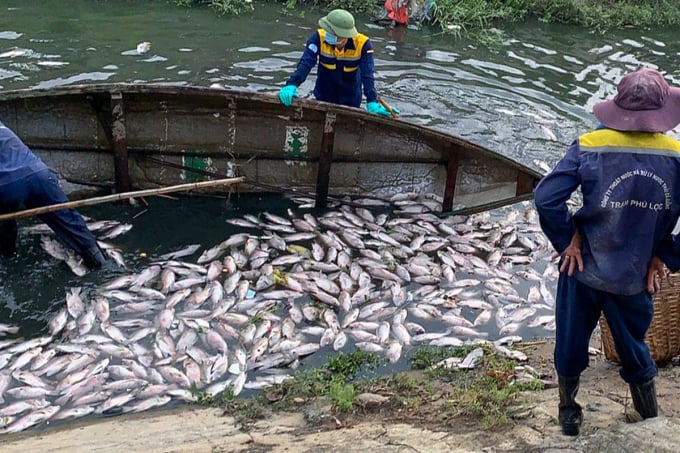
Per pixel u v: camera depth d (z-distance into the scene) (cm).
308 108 702
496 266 673
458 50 1223
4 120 687
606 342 488
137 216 713
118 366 514
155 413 475
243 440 405
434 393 478
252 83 1002
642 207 313
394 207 758
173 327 560
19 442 427
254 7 1346
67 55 1048
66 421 468
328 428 423
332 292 616
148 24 1210
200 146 733
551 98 1055
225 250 666
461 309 611
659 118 310
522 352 544
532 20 1443
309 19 1302
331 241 686
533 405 429
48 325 561
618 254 322
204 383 505
